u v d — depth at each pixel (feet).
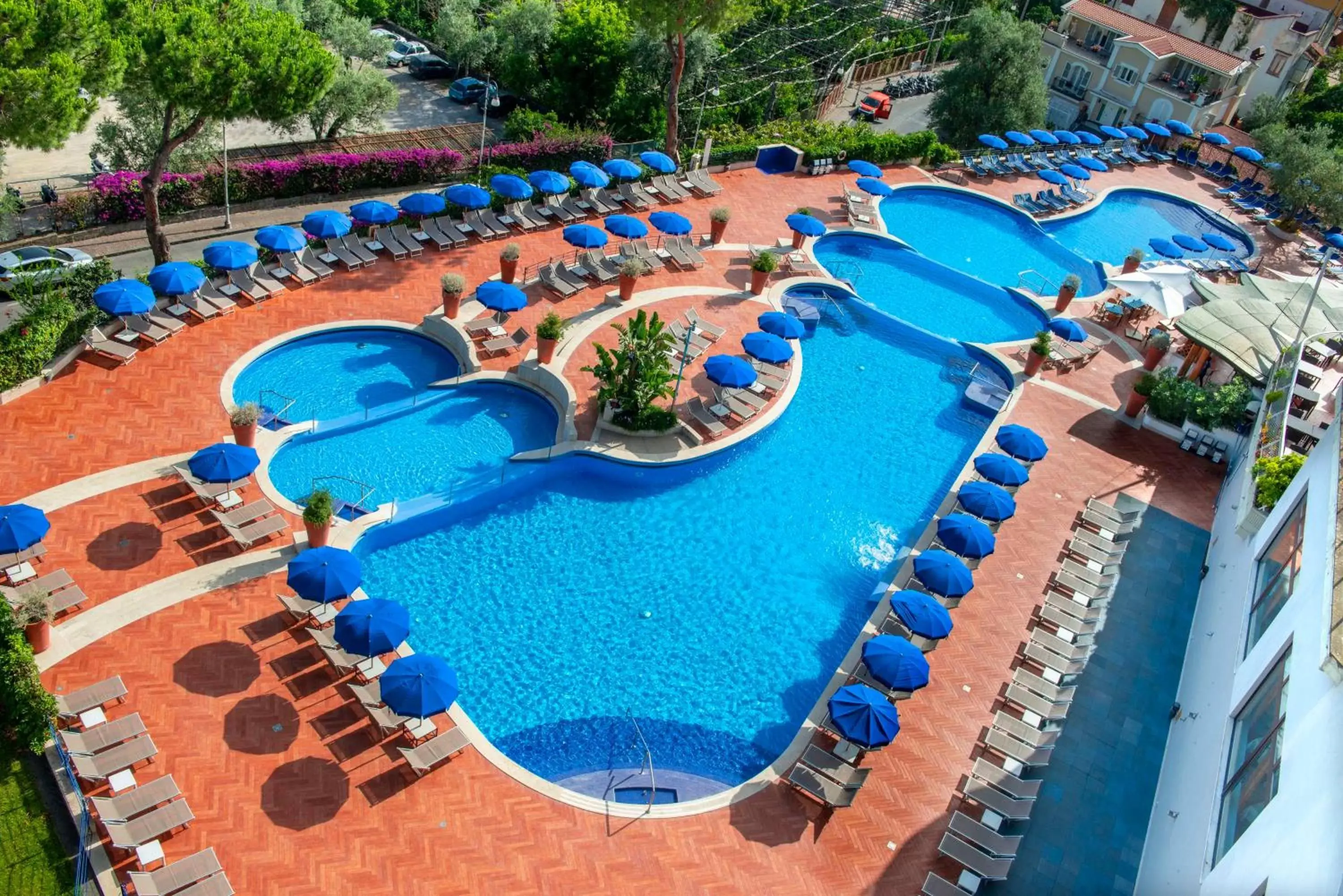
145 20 91.86
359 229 108.78
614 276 109.29
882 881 57.82
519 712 65.00
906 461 92.73
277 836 54.80
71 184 131.54
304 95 102.83
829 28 213.05
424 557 74.84
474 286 104.58
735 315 107.55
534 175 116.57
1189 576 84.07
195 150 130.11
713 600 75.36
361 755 59.82
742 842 58.75
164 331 89.15
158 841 53.01
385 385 90.89
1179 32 219.61
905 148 152.66
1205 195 168.96
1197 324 101.91
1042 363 107.86
